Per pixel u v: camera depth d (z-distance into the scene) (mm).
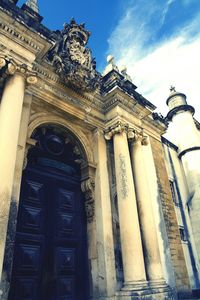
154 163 10344
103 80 10266
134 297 6105
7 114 5730
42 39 6926
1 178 5027
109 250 7188
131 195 7680
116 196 8406
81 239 7566
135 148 9164
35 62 7691
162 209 9406
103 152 8797
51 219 7098
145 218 8031
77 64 8891
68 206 7707
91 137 9148
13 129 5633
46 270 6387
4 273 4914
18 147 6297
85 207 8117
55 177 7793
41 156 7684
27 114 6961
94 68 10211
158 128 11656
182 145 14828
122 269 7266
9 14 6293
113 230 7754
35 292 5973
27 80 6516
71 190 8078
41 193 7199
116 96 9219
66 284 6605
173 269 8406
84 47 9867
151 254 7512
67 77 8203
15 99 5984
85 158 8609
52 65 8070
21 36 6633
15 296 5609
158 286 6793
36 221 6730
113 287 6691
